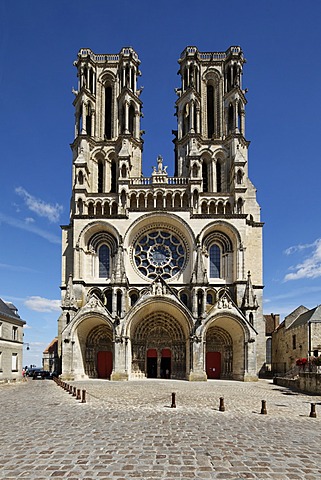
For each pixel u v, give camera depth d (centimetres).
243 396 3186
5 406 2498
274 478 1077
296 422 1953
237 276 5744
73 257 5844
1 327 5088
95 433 1617
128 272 5891
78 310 5609
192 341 5244
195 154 6175
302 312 6469
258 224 6241
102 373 5850
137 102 6862
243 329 5334
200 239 5844
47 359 8925
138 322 5816
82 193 6069
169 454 1298
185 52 6862
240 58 6781
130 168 6375
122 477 1074
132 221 5950
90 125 6688
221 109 6769
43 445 1412
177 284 5831
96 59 7012
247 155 6588
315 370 3997
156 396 3091
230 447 1401
